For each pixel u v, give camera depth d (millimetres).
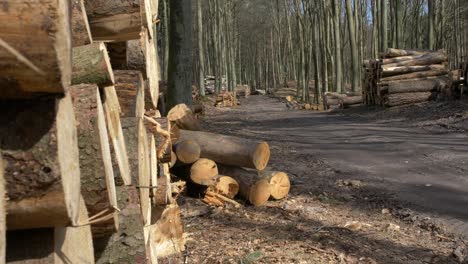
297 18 42656
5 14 1363
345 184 7504
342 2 42062
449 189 6926
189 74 9891
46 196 1542
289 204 6352
